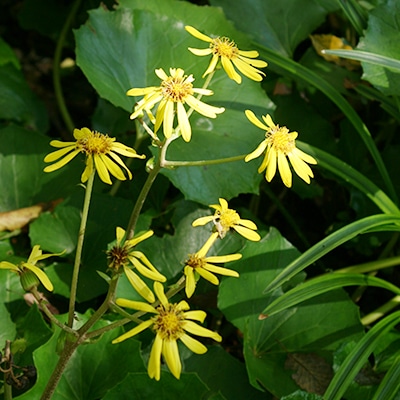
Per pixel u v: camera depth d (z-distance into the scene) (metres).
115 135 0.73
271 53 0.66
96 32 0.62
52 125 0.91
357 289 0.64
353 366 0.49
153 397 0.47
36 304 0.52
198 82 0.63
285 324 0.55
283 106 0.71
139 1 0.67
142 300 0.55
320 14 0.73
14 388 0.49
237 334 0.63
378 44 0.61
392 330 0.55
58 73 0.82
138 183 0.67
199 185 0.57
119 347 0.50
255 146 0.60
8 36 0.99
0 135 0.65
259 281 0.55
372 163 0.70
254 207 0.71
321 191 0.70
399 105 0.62
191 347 0.35
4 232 0.62
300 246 0.72
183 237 0.59
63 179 0.65
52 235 0.60
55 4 0.90
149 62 0.64
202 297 0.58
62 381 0.48
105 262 0.59
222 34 0.68
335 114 0.74
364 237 0.66
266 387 0.51
